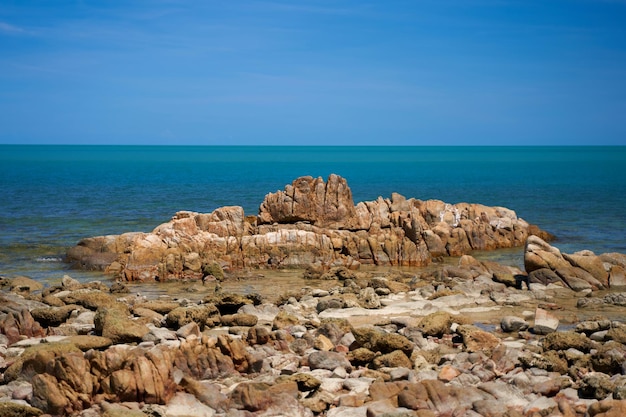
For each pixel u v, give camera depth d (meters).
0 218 59.47
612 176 131.25
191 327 21.03
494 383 16.41
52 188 94.81
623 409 14.36
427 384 15.65
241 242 40.16
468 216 50.56
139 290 33.41
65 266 39.78
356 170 158.88
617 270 32.94
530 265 33.19
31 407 14.75
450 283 31.94
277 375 17.59
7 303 24.80
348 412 14.95
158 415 14.73
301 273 38.31
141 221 58.69
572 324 24.89
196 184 106.25
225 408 15.38
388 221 45.09
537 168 168.38
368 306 27.06
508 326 23.41
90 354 16.02
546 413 15.09
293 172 147.75
